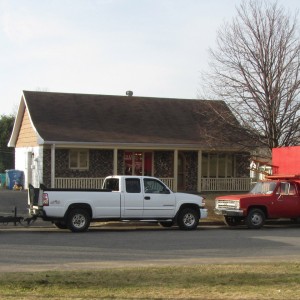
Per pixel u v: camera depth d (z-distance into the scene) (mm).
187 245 18516
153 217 23500
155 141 37188
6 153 60094
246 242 19484
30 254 16094
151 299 9664
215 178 40250
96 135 36594
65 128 36812
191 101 44000
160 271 12602
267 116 30812
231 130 31859
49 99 39969
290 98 30609
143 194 23328
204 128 35156
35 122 36969
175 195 23906
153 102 42781
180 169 40750
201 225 26734
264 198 25172
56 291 10352
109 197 22781
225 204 25609
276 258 15719
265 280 11523
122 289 10578
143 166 39562
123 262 14719
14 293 10117
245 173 41969
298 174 26484
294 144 30984
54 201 22000
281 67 30609
